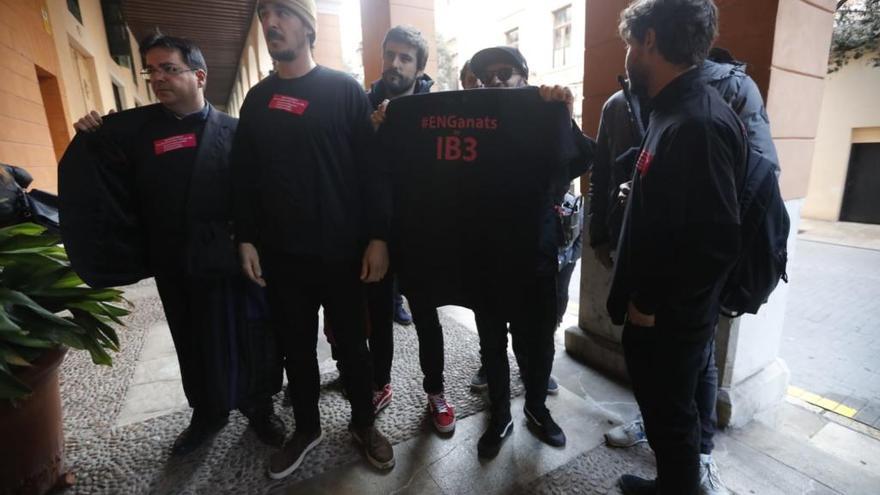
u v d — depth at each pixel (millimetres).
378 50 4062
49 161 3922
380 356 2018
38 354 1417
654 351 1195
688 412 1229
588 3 2361
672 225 1062
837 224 8953
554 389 2193
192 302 1696
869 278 5336
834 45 8133
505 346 1738
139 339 2910
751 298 1281
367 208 1540
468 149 1438
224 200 1656
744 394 1965
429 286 1602
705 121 1040
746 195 1194
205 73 1714
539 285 1666
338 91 1502
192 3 8406
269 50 1433
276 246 1530
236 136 1544
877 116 8398
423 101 1443
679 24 1073
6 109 3127
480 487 1617
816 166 9406
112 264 1655
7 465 1416
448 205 1500
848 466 1722
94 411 2115
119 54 7762
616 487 1608
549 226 1520
